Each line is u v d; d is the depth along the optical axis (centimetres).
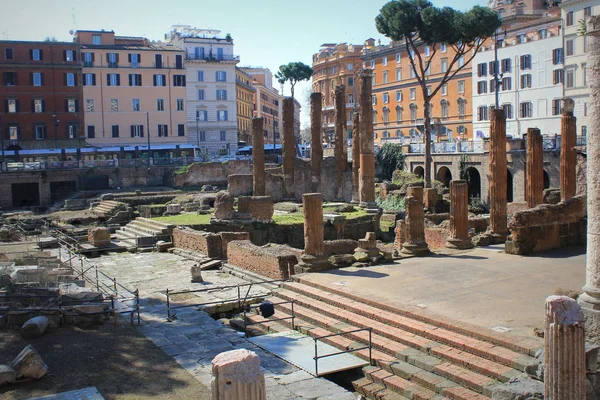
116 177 7756
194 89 10250
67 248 3572
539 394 1247
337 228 4616
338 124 6231
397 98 10200
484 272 2383
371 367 1656
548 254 2731
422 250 2836
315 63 13538
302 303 2173
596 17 1441
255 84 15012
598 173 1465
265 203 4562
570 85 6919
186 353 1727
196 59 10269
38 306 1997
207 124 10406
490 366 1500
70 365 1612
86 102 9469
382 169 7794
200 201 5778
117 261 3481
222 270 3158
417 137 9231
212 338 1881
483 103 8369
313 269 2541
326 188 6384
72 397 1391
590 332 1471
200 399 1398
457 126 8962
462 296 2031
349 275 2423
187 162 8600
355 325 1905
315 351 1622
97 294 2053
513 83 7856
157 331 1955
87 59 9431
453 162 6794
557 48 7194
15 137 8881
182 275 3027
